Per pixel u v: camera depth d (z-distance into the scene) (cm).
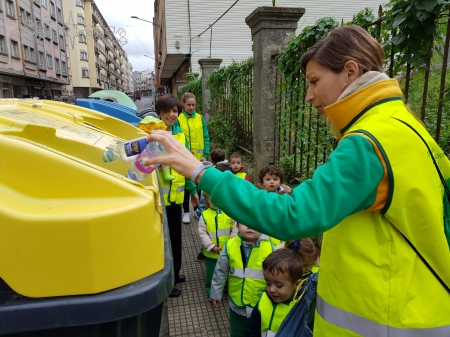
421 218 103
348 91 112
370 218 108
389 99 111
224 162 440
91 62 5403
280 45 470
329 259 117
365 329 107
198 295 318
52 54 3456
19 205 95
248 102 643
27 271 92
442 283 109
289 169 435
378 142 100
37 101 262
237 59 1560
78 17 4919
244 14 1539
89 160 149
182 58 1602
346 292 110
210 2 1507
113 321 95
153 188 118
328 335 116
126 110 503
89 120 239
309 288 155
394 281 104
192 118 524
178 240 323
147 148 127
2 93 2512
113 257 96
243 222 104
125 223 97
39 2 3050
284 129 440
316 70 119
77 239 92
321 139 370
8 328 90
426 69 232
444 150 239
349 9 1597
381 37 283
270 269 189
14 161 99
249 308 238
